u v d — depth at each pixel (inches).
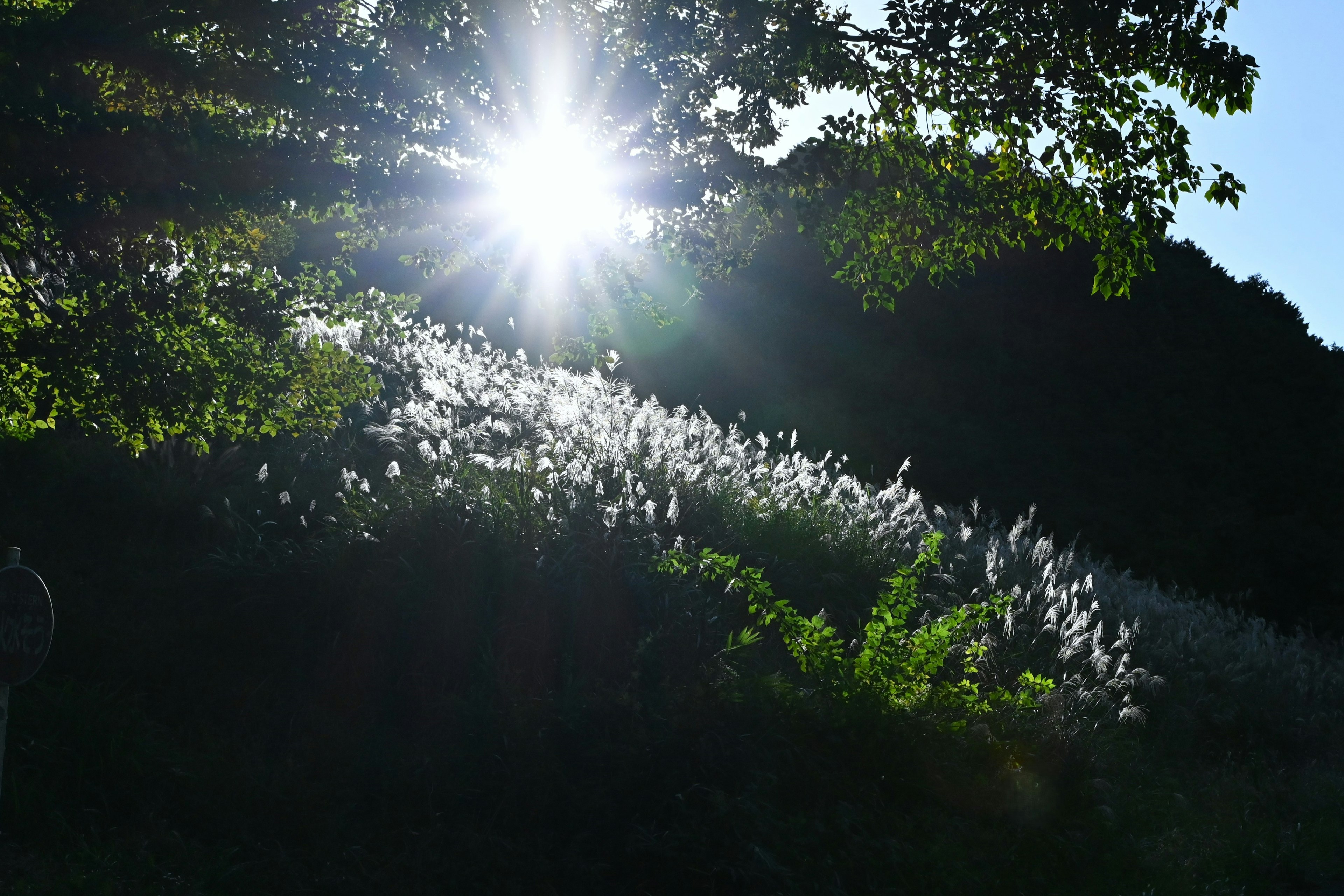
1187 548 1294.3
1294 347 1916.8
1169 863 309.7
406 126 309.1
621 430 519.2
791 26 333.4
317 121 300.4
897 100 359.3
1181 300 1962.4
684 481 484.4
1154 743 449.7
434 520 358.0
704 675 322.3
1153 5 310.7
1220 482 1519.4
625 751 273.7
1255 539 1362.0
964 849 279.6
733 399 1262.3
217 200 279.7
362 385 382.3
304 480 436.1
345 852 243.0
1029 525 625.6
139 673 306.5
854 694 316.5
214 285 336.5
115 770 253.0
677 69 329.4
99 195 274.7
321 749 287.9
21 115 250.2
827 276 1665.8
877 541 508.4
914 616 453.4
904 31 331.6
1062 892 277.6
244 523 390.9
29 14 269.3
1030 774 317.7
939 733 315.6
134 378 313.1
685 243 364.8
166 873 220.4
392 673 320.5
